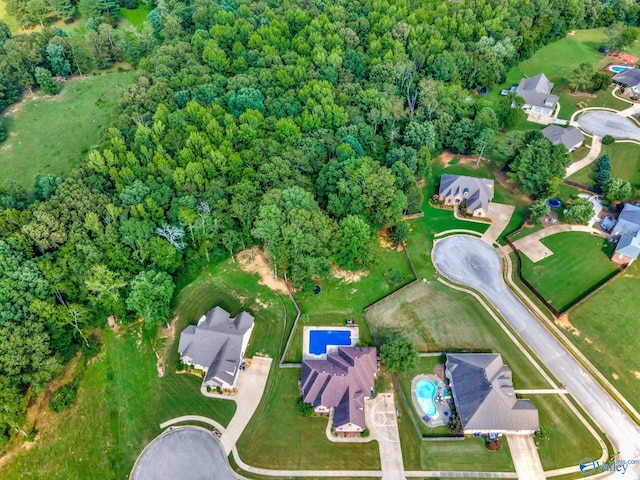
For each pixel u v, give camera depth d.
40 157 127.56
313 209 93.62
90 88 153.25
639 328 86.88
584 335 86.25
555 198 114.50
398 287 96.19
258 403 78.25
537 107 144.00
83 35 174.00
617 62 166.75
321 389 76.25
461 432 73.06
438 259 101.69
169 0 175.00
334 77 134.62
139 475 70.50
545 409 76.00
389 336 87.19
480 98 149.88
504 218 110.81
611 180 110.25
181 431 75.19
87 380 81.62
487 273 98.44
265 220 89.88
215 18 154.62
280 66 134.25
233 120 113.75
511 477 69.00
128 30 178.50
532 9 170.25
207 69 135.00
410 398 78.06
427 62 146.38
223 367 79.12
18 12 168.38
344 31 150.38
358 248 93.44
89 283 82.06
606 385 79.25
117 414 77.31
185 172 100.31
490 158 128.12
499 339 86.25
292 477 69.94
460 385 76.94
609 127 137.62
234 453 72.56
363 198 98.62
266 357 84.56
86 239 90.06
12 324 76.44
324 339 86.88
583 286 94.56
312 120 117.00
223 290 96.06
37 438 74.25
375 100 127.19
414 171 115.00
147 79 129.12
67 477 70.50
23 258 85.12
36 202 96.25
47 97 149.38
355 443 72.94
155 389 80.50
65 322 81.12
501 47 154.62
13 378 72.56
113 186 104.25
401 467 70.44
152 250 92.06
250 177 103.56
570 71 162.62
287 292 95.19
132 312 90.81
